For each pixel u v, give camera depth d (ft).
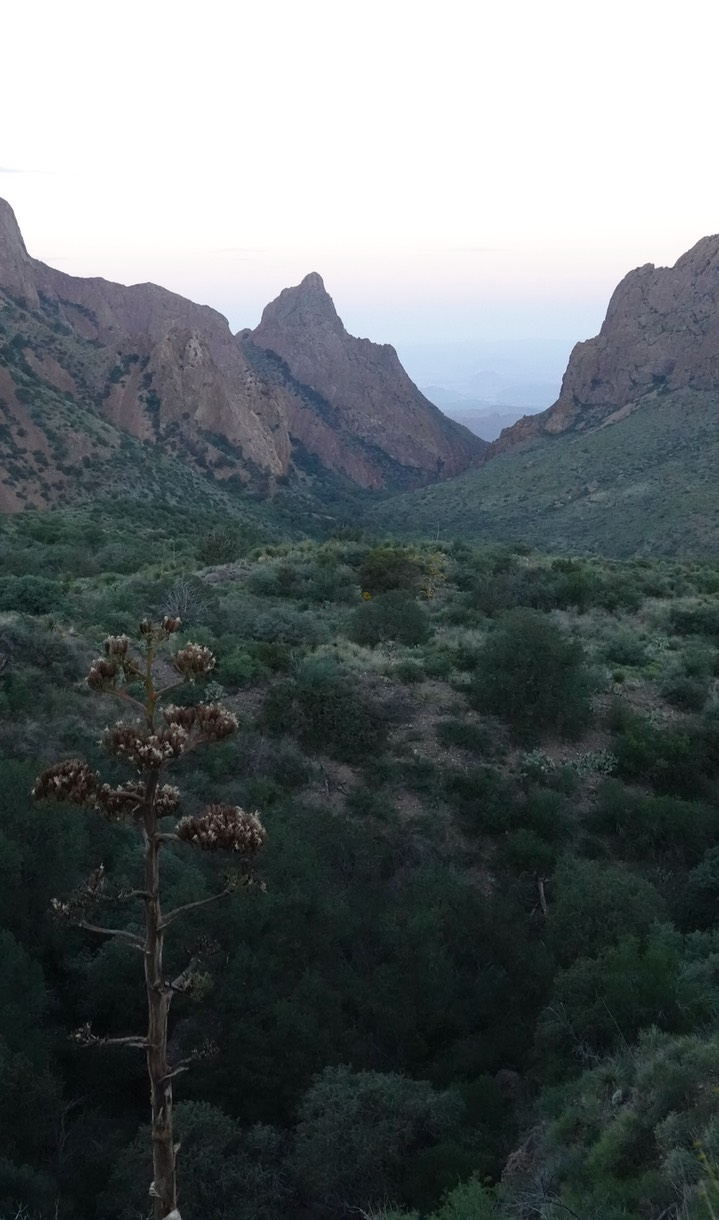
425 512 453.58
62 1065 37.06
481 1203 25.66
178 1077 35.17
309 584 105.70
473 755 63.46
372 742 62.64
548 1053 34.96
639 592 118.32
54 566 131.44
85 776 11.71
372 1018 39.37
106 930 11.67
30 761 48.93
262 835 11.84
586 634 92.89
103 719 58.80
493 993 41.91
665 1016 33.09
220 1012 36.58
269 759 59.72
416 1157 30.42
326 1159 29.66
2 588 83.51
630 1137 24.50
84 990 38.75
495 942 44.34
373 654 78.43
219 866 44.27
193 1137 30.60
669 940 39.06
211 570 116.06
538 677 67.46
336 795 58.34
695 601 112.47
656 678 78.23
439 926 43.86
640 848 55.42
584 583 108.68
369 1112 31.48
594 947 41.04
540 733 66.95
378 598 88.89
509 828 56.39
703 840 55.31
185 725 12.00
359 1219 28.60
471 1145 30.99
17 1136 31.14
